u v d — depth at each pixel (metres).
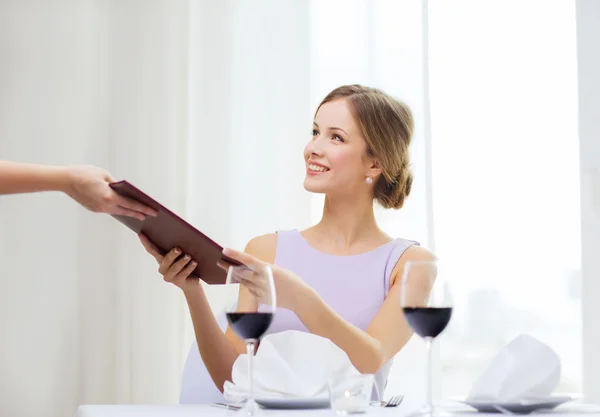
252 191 3.43
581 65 3.46
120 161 3.39
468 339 3.29
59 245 3.36
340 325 1.79
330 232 2.31
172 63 3.43
